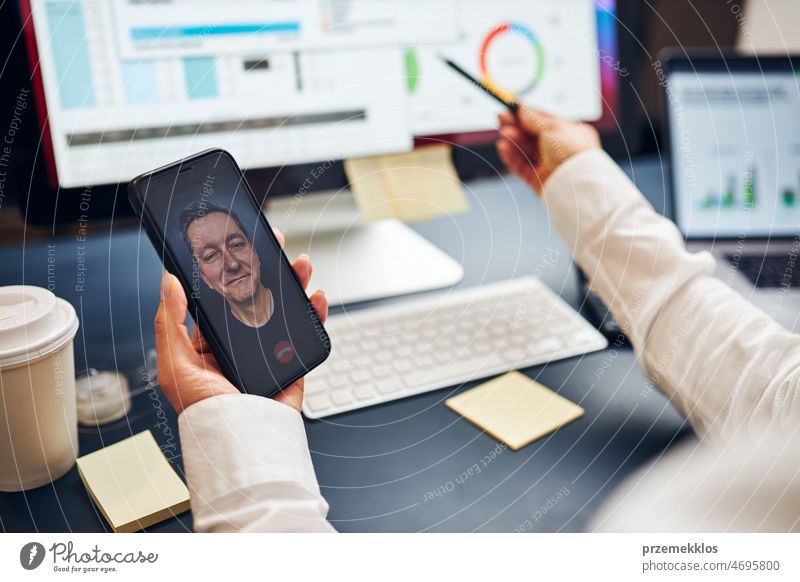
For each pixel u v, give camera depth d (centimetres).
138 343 59
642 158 89
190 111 62
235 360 46
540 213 80
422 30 67
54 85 59
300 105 65
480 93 70
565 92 73
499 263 71
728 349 50
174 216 46
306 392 53
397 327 60
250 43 63
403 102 68
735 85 74
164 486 46
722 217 73
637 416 53
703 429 50
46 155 60
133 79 61
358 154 68
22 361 42
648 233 57
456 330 60
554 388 55
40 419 44
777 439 48
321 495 46
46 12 58
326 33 65
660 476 48
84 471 46
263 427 43
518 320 61
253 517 41
